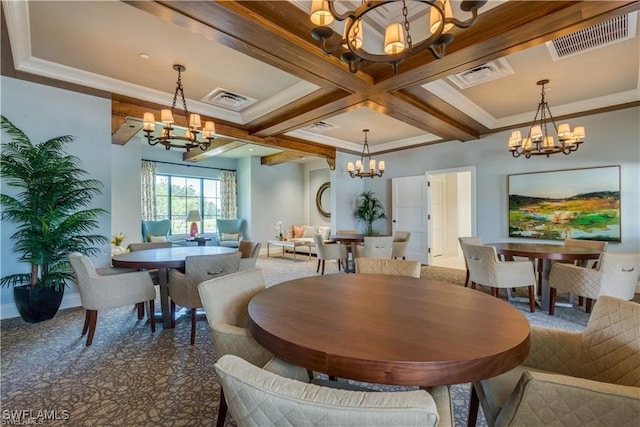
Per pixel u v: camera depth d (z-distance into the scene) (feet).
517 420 2.88
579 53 9.89
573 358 4.17
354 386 4.28
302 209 31.83
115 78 11.51
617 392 2.56
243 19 7.27
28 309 10.02
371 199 24.02
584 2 6.73
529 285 11.14
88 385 6.57
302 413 2.07
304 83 11.94
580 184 14.90
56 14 7.86
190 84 12.12
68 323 10.18
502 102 14.20
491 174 18.04
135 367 7.34
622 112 13.87
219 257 9.07
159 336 9.20
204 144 12.44
